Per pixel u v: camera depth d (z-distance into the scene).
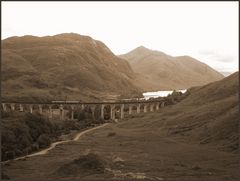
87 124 136.50
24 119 104.94
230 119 94.50
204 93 151.25
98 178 57.72
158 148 87.44
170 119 124.62
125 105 182.38
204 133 95.75
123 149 88.12
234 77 150.88
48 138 99.56
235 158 71.00
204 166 66.62
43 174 64.25
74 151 87.88
